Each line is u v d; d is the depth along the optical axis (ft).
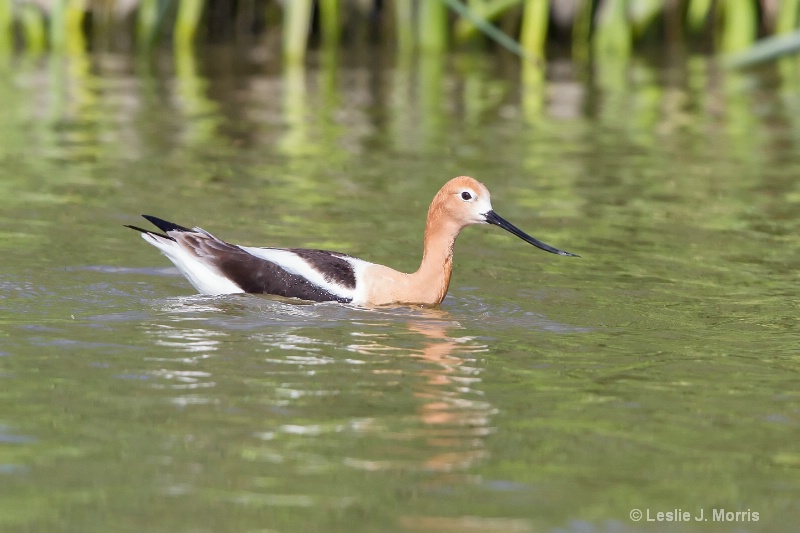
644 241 54.60
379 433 31.19
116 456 29.32
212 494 27.45
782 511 27.37
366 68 98.27
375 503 27.20
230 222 55.16
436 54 104.68
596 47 104.12
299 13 97.91
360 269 45.62
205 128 76.23
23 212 55.26
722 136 78.74
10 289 43.39
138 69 94.68
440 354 38.06
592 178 66.69
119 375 34.86
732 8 98.48
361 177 65.26
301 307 43.60
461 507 27.14
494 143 75.00
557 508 27.22
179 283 46.11
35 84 87.40
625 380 35.91
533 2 97.66
